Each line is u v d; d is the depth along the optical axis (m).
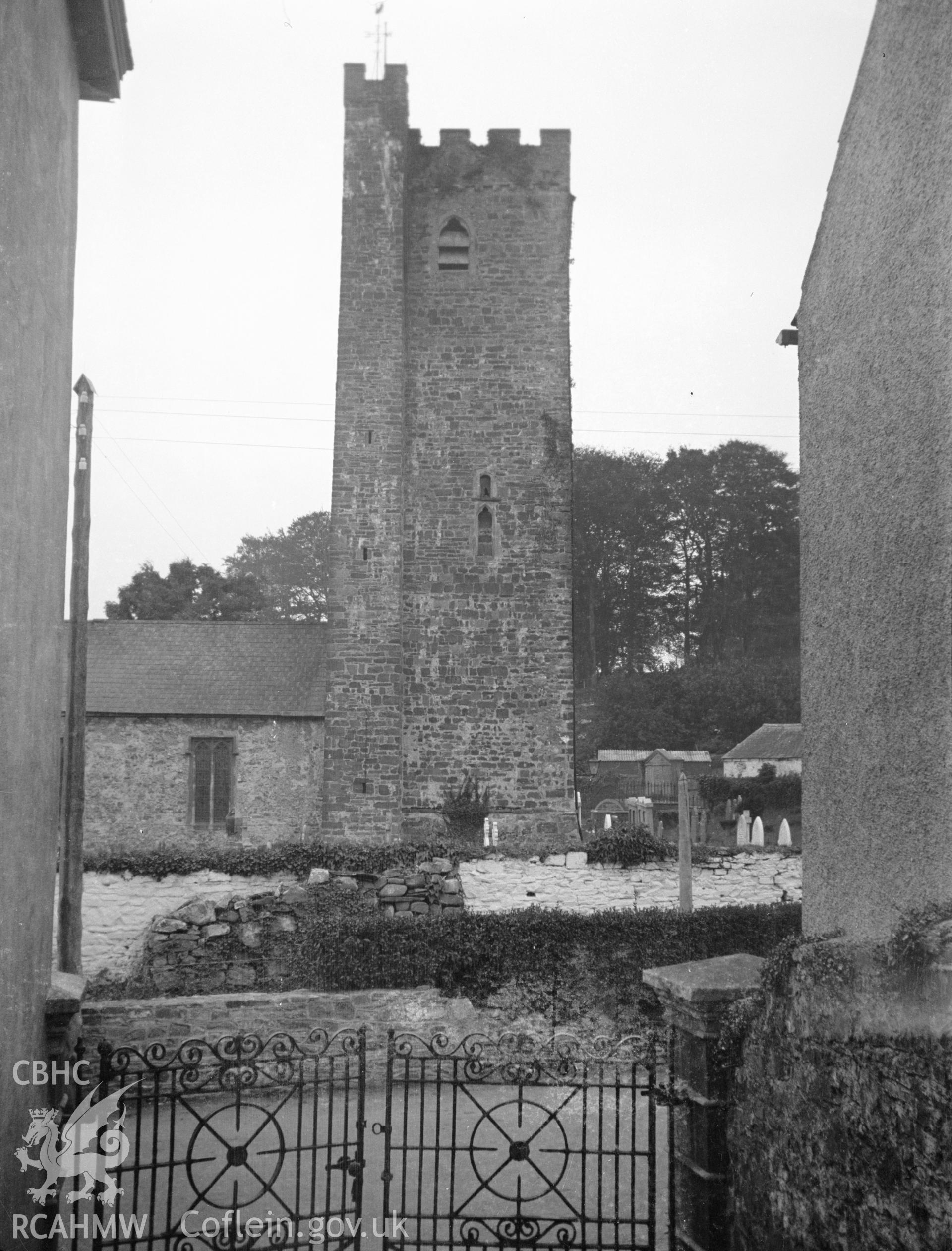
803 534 7.37
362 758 25.94
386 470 26.86
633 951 13.82
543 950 13.59
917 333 5.84
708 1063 7.20
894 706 5.98
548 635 27.03
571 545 27.33
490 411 27.66
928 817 5.57
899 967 5.31
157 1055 6.75
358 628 26.36
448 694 26.80
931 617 5.60
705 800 40.34
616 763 48.06
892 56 6.23
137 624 30.20
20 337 6.48
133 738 27.34
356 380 27.11
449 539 27.25
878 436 6.26
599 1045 8.26
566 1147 6.88
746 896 20.36
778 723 50.53
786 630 60.44
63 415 7.97
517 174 28.33
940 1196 4.91
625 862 20.36
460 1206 7.00
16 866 6.70
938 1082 4.95
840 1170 5.77
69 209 8.14
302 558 73.00
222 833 27.11
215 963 13.80
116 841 26.97
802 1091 6.21
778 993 6.61
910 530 5.86
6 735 6.41
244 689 28.05
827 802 6.82
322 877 15.62
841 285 6.86
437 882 14.84
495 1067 7.07
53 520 7.66
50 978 8.08
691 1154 7.30
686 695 53.34
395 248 27.45
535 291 28.03
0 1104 6.18
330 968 13.07
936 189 5.68
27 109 6.54
